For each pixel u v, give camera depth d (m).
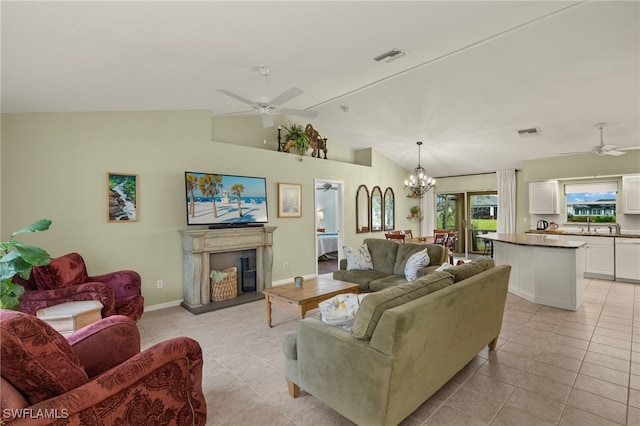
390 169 8.24
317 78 3.73
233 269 4.79
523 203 7.62
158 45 2.33
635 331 3.42
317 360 1.97
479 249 8.65
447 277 2.28
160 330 3.54
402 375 1.70
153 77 2.99
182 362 1.64
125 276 3.55
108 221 3.94
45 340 1.21
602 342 3.13
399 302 1.82
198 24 2.10
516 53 3.44
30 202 3.47
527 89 4.21
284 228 5.75
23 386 1.18
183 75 3.05
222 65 2.93
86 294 3.02
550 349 2.98
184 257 4.53
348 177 7.02
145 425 1.47
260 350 3.02
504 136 5.89
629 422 1.95
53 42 2.04
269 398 2.23
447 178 8.97
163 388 1.55
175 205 4.48
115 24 1.94
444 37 2.96
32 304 2.91
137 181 4.16
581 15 2.77
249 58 2.83
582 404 2.13
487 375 2.51
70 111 3.68
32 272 3.09
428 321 1.82
